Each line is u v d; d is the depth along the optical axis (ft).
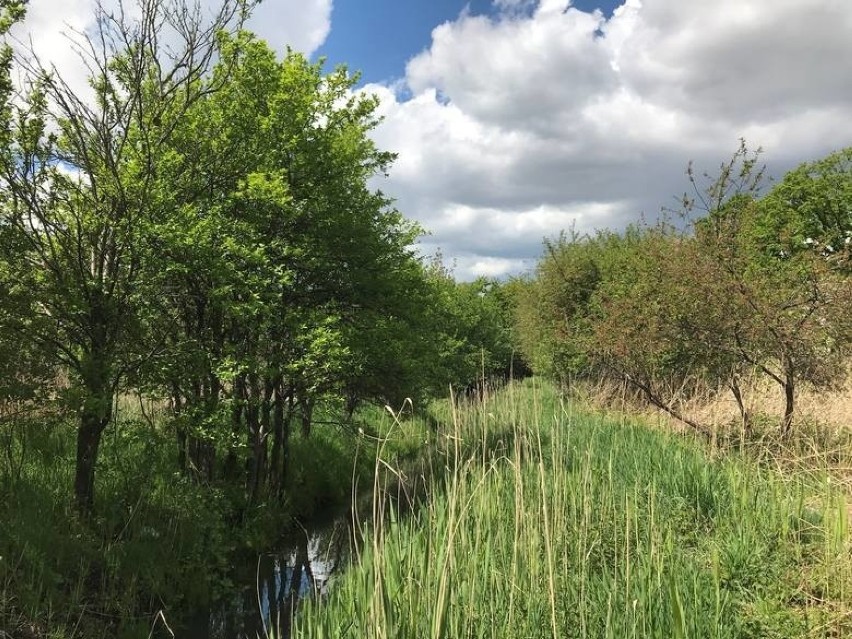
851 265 28.30
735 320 28.07
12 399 22.07
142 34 26.25
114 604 21.35
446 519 15.24
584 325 57.67
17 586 19.11
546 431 32.09
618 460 25.30
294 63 34.32
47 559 21.27
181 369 26.48
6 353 21.63
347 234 33.50
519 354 104.01
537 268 78.89
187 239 24.47
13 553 20.34
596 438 28.84
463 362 64.64
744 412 27.78
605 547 16.55
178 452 32.71
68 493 25.25
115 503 26.32
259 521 32.22
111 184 24.86
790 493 19.40
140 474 28.30
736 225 30.27
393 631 10.35
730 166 30.48
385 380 37.32
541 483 13.04
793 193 66.44
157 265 25.39
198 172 29.40
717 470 23.07
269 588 26.81
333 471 43.21
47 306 23.53
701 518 20.03
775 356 28.45
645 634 11.73
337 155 33.83
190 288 29.22
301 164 32.48
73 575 21.77
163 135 28.19
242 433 30.89
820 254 29.14
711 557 16.07
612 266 65.51
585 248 74.59
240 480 36.45
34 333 22.86
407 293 37.78
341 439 47.29
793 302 27.94
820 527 16.49
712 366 31.35
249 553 30.27
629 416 35.58
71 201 24.77
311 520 37.01
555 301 71.51
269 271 29.63
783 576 15.14
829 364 27.43
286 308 31.24
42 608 19.06
